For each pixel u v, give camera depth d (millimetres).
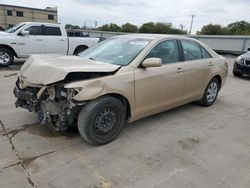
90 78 2990
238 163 2963
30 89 3273
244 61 8797
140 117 3648
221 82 5223
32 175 2576
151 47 3633
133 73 3312
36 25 9766
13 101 4969
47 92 3004
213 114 4680
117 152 3100
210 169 2812
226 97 6051
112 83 3080
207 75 4699
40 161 2832
